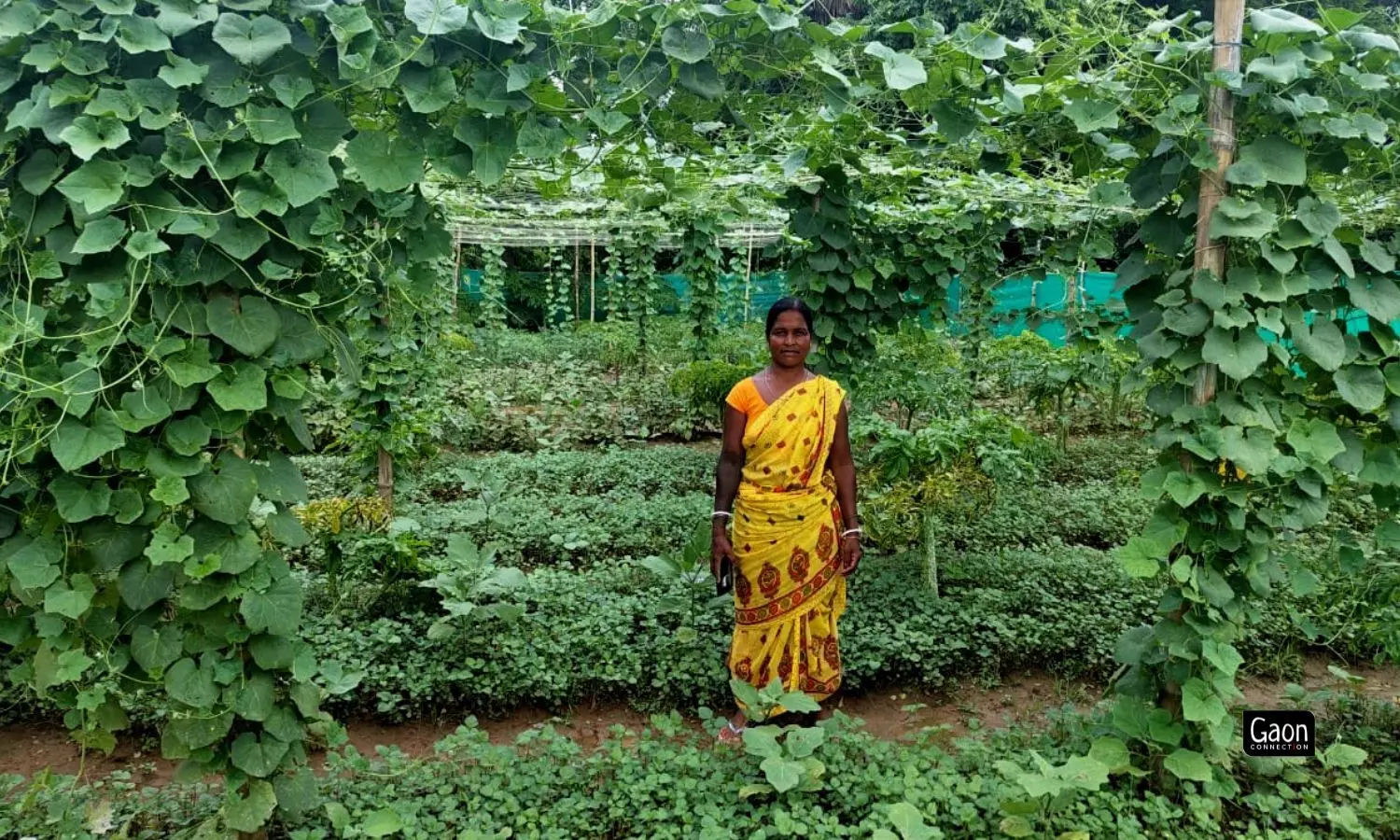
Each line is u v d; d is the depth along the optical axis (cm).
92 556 232
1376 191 368
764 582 334
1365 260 291
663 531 599
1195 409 285
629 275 1248
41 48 204
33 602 231
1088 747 320
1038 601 471
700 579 448
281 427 249
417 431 590
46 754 358
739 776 298
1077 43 282
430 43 236
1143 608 464
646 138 311
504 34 233
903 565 514
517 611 397
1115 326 536
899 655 412
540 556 573
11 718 379
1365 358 294
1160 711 301
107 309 215
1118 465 770
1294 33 263
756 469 331
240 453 244
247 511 233
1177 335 288
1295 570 303
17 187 222
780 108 324
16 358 213
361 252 256
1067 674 425
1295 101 271
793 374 333
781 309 328
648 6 251
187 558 229
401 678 383
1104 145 307
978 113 296
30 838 269
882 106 334
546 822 279
